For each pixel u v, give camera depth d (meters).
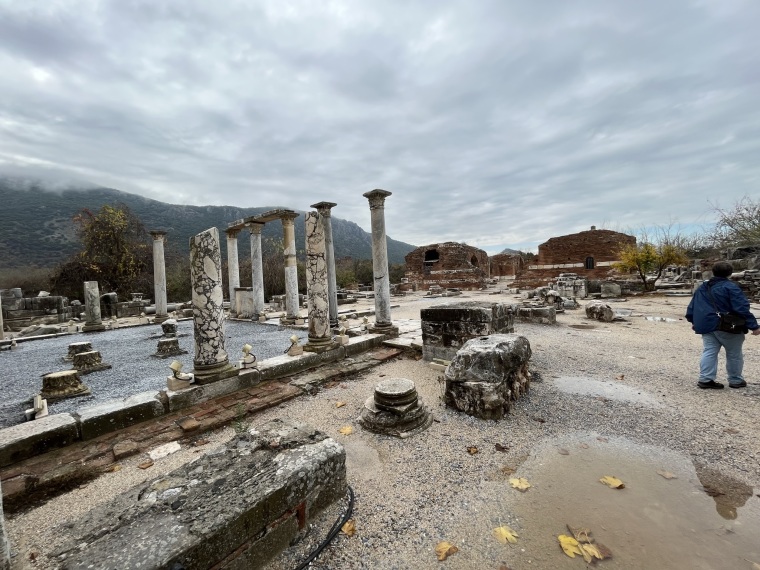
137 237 24.44
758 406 4.12
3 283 23.25
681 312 12.01
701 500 2.57
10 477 3.15
